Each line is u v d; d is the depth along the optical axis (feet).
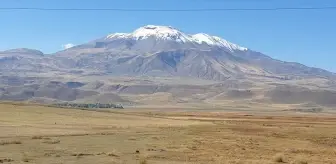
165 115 590.55
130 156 144.87
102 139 210.38
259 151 178.19
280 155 148.25
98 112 494.59
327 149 194.80
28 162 122.72
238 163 133.49
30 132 237.86
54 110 447.83
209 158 146.20
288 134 292.40
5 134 217.56
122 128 305.73
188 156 150.71
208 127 348.38
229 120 498.28
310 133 304.30
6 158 128.26
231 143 212.64
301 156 160.45
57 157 136.15
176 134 264.31
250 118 579.89
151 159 139.23
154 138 228.02
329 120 559.79
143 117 474.90
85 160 131.23
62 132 248.93
